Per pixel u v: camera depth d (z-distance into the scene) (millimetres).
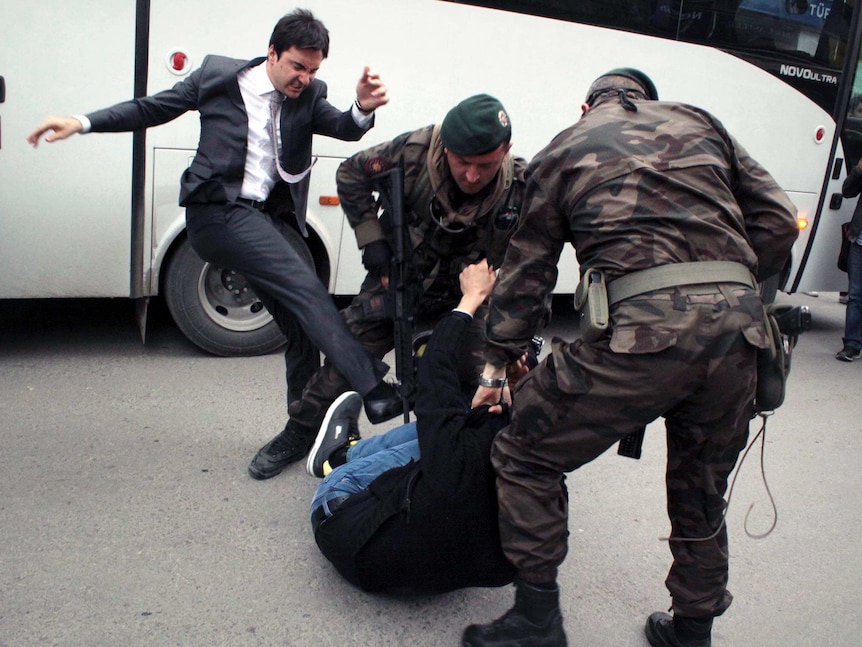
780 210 1972
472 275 2379
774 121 5848
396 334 2758
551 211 1970
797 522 3287
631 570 2797
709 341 1803
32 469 3061
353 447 2736
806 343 6352
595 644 2389
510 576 2285
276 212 3248
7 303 5344
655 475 3568
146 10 3916
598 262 1892
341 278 4719
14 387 3855
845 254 5984
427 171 2590
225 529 2785
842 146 6152
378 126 4621
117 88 3936
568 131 1994
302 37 2779
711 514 2090
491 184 2551
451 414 2213
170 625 2271
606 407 1873
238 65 2924
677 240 1834
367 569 2273
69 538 2633
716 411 1939
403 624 2385
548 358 2000
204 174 2898
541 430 1969
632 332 1803
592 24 5066
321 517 2445
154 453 3297
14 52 3752
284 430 3176
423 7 4582
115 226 4113
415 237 2709
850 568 2961
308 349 3195
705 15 5402
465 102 2275
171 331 5000
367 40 4488
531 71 4953
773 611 2646
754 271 1976
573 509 3203
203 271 4379
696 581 2137
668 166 1869
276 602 2430
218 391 4047
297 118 3018
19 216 3938
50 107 3855
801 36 5746
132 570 2502
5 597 2312
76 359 4344
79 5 3803
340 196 2834
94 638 2186
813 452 4051
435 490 2168
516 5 4816
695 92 5523
